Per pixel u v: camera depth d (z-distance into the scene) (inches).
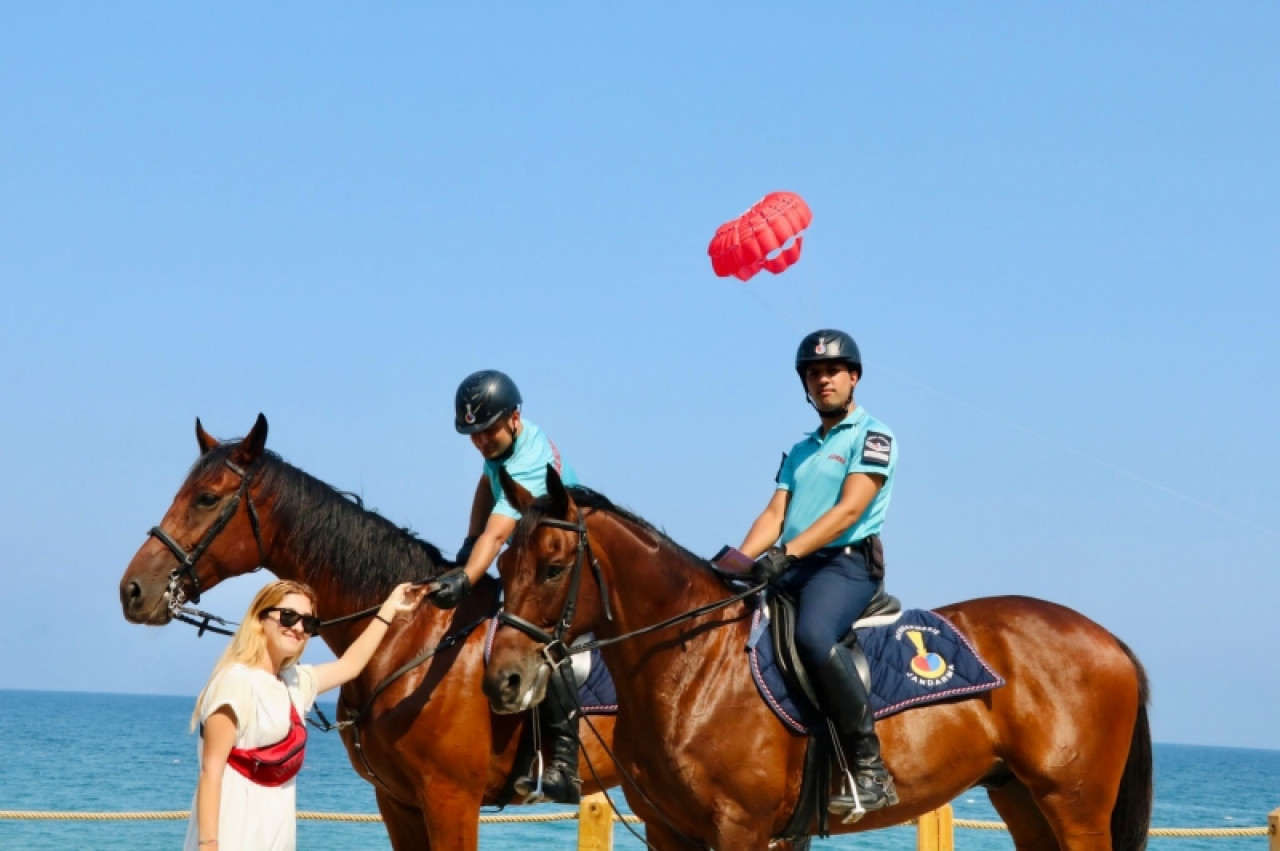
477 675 263.6
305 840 903.1
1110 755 265.1
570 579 233.9
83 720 4601.4
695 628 246.8
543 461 275.1
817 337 261.1
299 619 213.9
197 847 200.2
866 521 256.8
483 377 270.7
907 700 252.5
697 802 242.2
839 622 247.8
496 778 268.2
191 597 262.2
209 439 277.3
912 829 1127.6
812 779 246.2
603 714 273.9
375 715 263.3
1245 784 3695.9
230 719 204.5
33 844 811.4
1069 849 262.2
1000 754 262.5
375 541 270.8
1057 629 268.5
